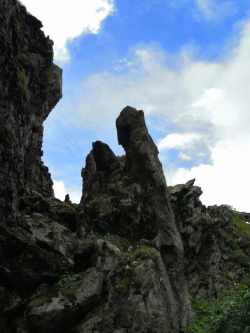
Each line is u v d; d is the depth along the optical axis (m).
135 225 20.98
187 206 30.89
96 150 28.09
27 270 15.16
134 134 23.16
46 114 30.38
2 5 19.80
